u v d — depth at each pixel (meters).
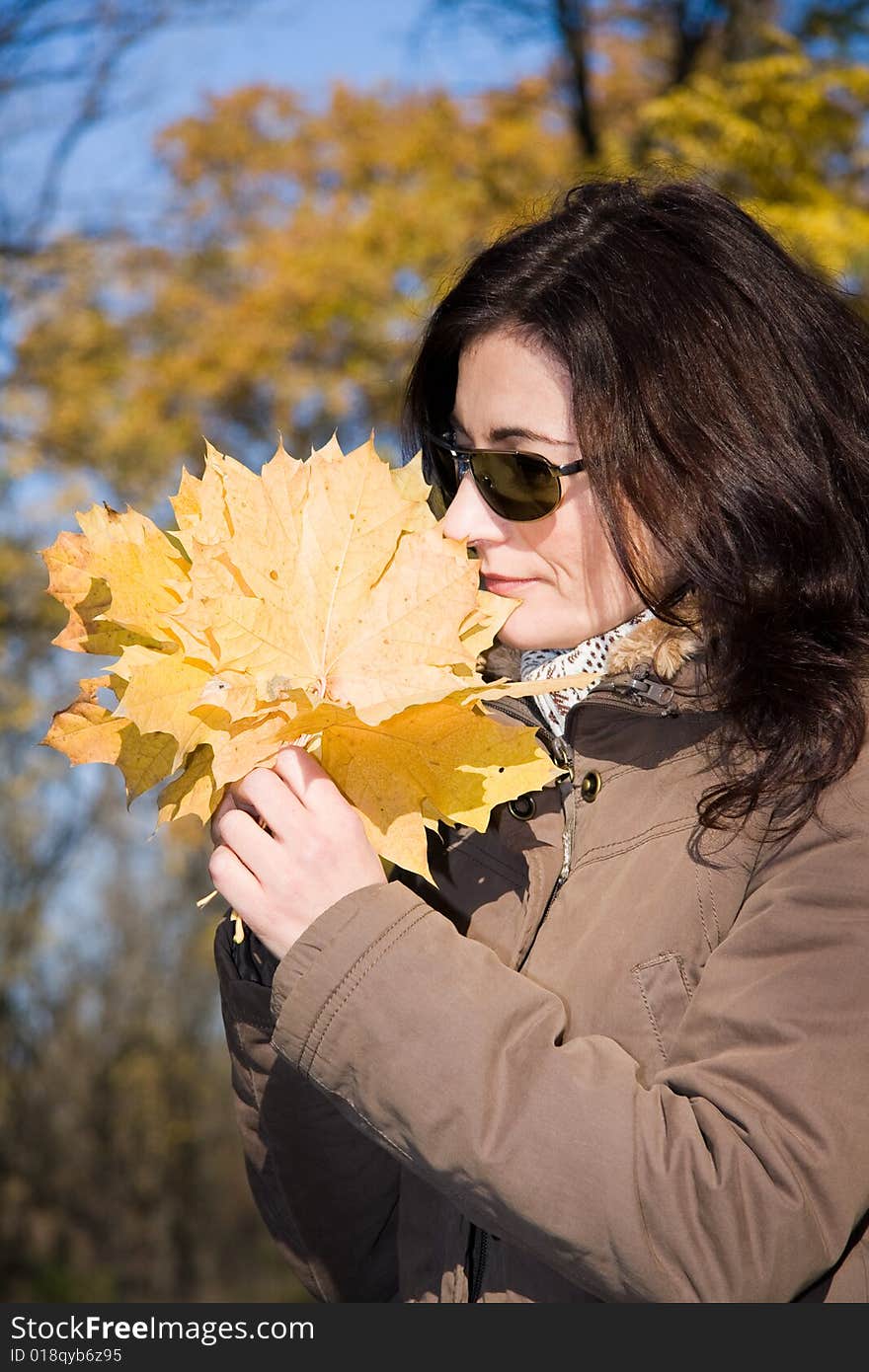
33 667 10.76
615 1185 1.00
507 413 1.34
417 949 1.09
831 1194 1.00
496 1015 1.07
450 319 1.45
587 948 1.21
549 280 1.36
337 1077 1.09
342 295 10.27
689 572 1.26
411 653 1.13
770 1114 1.02
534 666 1.45
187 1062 19.38
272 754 1.12
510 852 1.34
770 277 1.41
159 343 10.73
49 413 9.99
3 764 13.88
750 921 1.11
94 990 18.92
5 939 16.19
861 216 7.24
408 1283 1.40
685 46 9.73
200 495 1.21
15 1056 17.75
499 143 10.66
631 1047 1.15
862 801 1.11
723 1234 0.98
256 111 11.27
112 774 16.16
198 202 10.88
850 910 1.07
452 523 1.37
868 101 7.52
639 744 1.29
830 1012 1.04
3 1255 16.98
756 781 1.15
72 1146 18.03
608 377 1.30
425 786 1.17
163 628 1.14
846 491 1.38
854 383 1.41
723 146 7.45
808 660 1.21
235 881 1.14
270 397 10.76
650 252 1.36
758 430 1.32
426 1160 1.06
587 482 1.32
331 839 1.13
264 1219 1.65
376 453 1.16
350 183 11.05
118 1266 17.88
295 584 1.13
